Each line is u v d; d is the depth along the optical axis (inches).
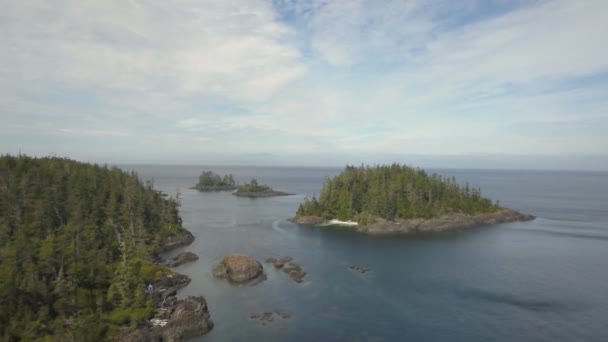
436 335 2950.3
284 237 6515.8
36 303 2979.8
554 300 3639.3
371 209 7637.8
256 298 3695.9
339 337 2920.8
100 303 3149.6
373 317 3267.7
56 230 4591.5
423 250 5600.4
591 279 4254.4
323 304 3545.8
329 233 6860.2
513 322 3169.3
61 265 3491.6
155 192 7391.7
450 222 7426.2
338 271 4562.0
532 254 5354.3
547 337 2923.2
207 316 3186.5
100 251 4114.2
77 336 2721.5
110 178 6958.7
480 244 6003.9
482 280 4220.0
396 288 3961.6
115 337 2832.2
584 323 3157.0
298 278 4249.5
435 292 3850.9
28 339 2659.9
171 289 3784.5
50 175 6077.8
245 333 2994.6
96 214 5300.2
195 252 5482.3
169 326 2965.1
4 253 3609.7
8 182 5364.2
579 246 5866.1
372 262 4948.3
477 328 3065.9
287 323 3159.5
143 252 4662.9
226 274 4311.0
